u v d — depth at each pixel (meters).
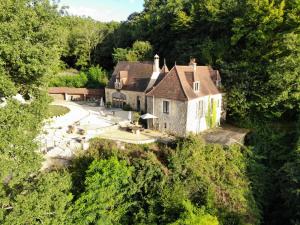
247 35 39.31
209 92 35.72
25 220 17.02
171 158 24.89
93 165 22.28
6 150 16.64
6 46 15.78
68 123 36.34
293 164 26.30
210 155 27.59
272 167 31.59
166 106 33.84
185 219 19.70
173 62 56.97
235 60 41.19
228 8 47.12
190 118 32.69
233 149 29.61
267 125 36.06
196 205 22.73
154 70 42.25
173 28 56.97
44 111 19.81
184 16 54.12
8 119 16.91
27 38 17.33
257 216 24.97
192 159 25.73
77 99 55.59
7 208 17.58
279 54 35.91
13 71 18.20
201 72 37.66
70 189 22.06
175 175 24.05
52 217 18.69
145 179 22.95
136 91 43.16
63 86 59.66
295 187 25.22
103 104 48.91
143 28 70.12
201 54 45.81
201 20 52.09
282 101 35.41
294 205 25.42
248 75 37.41
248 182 27.48
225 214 23.25
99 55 78.25
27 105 19.22
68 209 19.75
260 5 37.97
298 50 33.16
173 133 33.53
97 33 80.00
